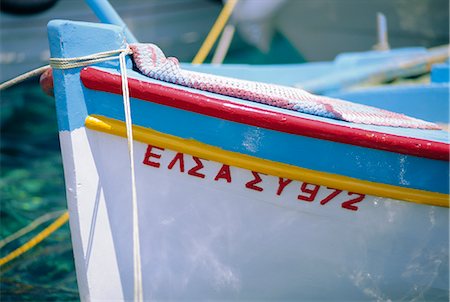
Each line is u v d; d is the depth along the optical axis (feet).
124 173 9.45
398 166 9.37
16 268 14.56
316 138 9.14
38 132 22.85
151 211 9.62
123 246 9.72
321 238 9.75
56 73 8.94
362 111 10.34
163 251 9.82
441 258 10.01
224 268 9.95
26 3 25.16
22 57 26.03
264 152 9.23
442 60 21.38
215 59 22.76
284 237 9.73
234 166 9.29
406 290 10.23
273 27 26.09
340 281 10.07
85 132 9.21
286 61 27.17
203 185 9.46
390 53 21.68
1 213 17.04
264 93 9.53
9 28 25.49
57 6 25.88
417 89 16.26
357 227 9.69
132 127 9.23
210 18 28.22
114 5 26.58
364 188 9.37
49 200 17.94
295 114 9.20
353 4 25.64
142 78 9.18
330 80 19.58
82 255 9.50
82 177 9.25
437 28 25.50
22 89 26.27
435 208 9.64
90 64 9.07
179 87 9.21
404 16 25.61
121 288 9.88
